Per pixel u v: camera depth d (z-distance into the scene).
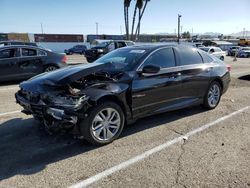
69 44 51.06
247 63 24.66
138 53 5.35
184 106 5.97
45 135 4.96
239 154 4.31
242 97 8.35
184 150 4.44
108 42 19.75
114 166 3.92
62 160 4.08
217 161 4.08
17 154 4.26
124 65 5.09
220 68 6.82
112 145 4.61
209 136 5.05
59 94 4.35
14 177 3.62
